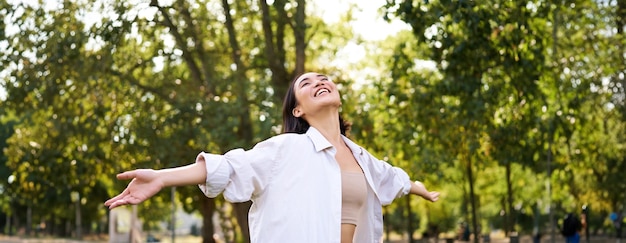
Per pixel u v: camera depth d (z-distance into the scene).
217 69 25.47
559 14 19.36
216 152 23.12
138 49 23.31
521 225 63.28
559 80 19.97
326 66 25.80
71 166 24.58
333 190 3.76
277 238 3.66
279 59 23.97
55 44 20.72
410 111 20.31
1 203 77.38
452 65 17.62
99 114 22.78
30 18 21.66
